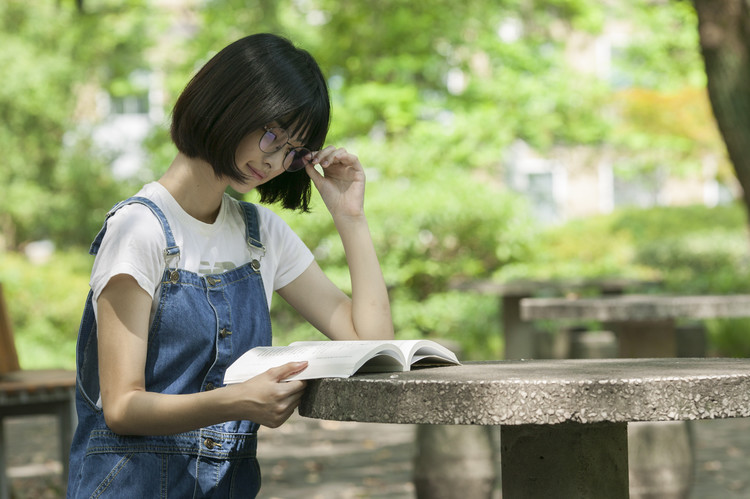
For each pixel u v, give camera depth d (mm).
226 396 1973
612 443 2168
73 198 18734
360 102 15562
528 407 1799
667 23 17578
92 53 19438
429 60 16375
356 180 2588
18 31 19016
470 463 4438
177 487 2164
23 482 6230
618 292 10344
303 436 8234
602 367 2107
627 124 18750
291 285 2537
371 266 2559
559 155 19594
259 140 2158
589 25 17656
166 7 21703
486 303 14117
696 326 7750
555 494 2127
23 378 4344
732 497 5484
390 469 6578
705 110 18297
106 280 2102
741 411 1869
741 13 8039
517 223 14578
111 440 2148
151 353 2168
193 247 2250
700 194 23406
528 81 16328
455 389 1821
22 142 18578
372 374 2016
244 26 17312
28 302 14062
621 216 19750
